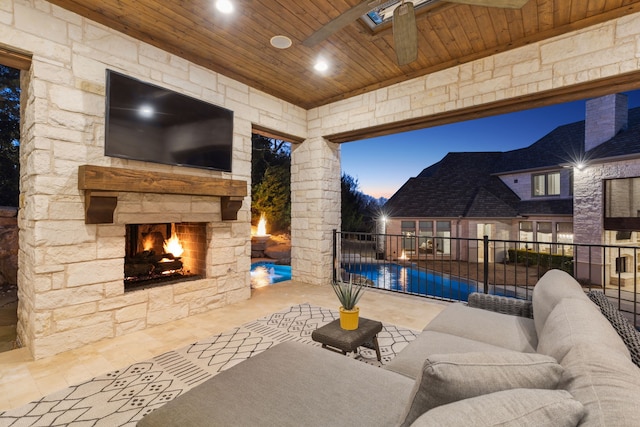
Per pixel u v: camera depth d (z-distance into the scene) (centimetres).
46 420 168
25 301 272
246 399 113
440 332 186
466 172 1323
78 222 260
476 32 300
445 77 361
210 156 358
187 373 218
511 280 837
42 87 244
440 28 292
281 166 1124
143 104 299
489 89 331
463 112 365
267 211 1091
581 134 1048
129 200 291
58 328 247
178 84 332
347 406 109
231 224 384
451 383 74
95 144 271
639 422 57
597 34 274
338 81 415
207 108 355
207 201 357
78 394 192
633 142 716
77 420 168
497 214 1083
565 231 952
